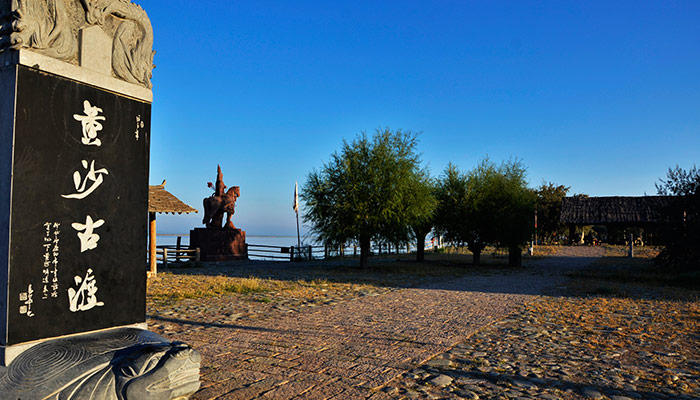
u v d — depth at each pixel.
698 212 21.95
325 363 6.73
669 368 6.60
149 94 5.87
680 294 15.11
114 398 4.00
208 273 22.17
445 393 5.50
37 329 4.60
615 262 30.83
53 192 4.79
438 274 22.59
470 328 9.38
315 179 25.31
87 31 5.18
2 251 4.43
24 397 3.96
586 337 8.62
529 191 28.42
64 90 4.93
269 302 12.91
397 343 8.04
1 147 4.52
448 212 28.45
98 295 5.18
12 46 4.49
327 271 23.83
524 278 20.73
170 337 8.47
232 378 6.01
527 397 5.36
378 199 23.88
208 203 31.62
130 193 5.60
